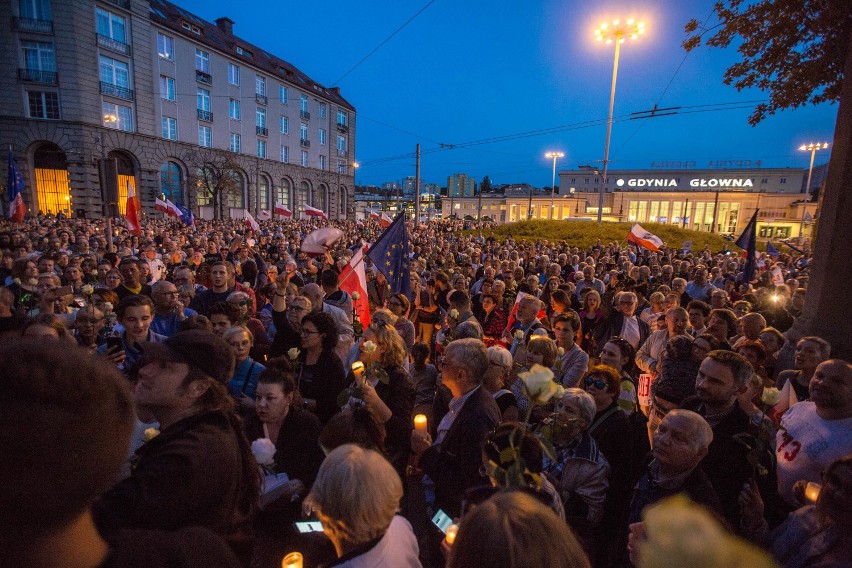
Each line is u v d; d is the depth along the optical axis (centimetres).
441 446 277
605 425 289
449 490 263
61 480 67
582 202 8225
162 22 3919
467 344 293
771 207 7294
